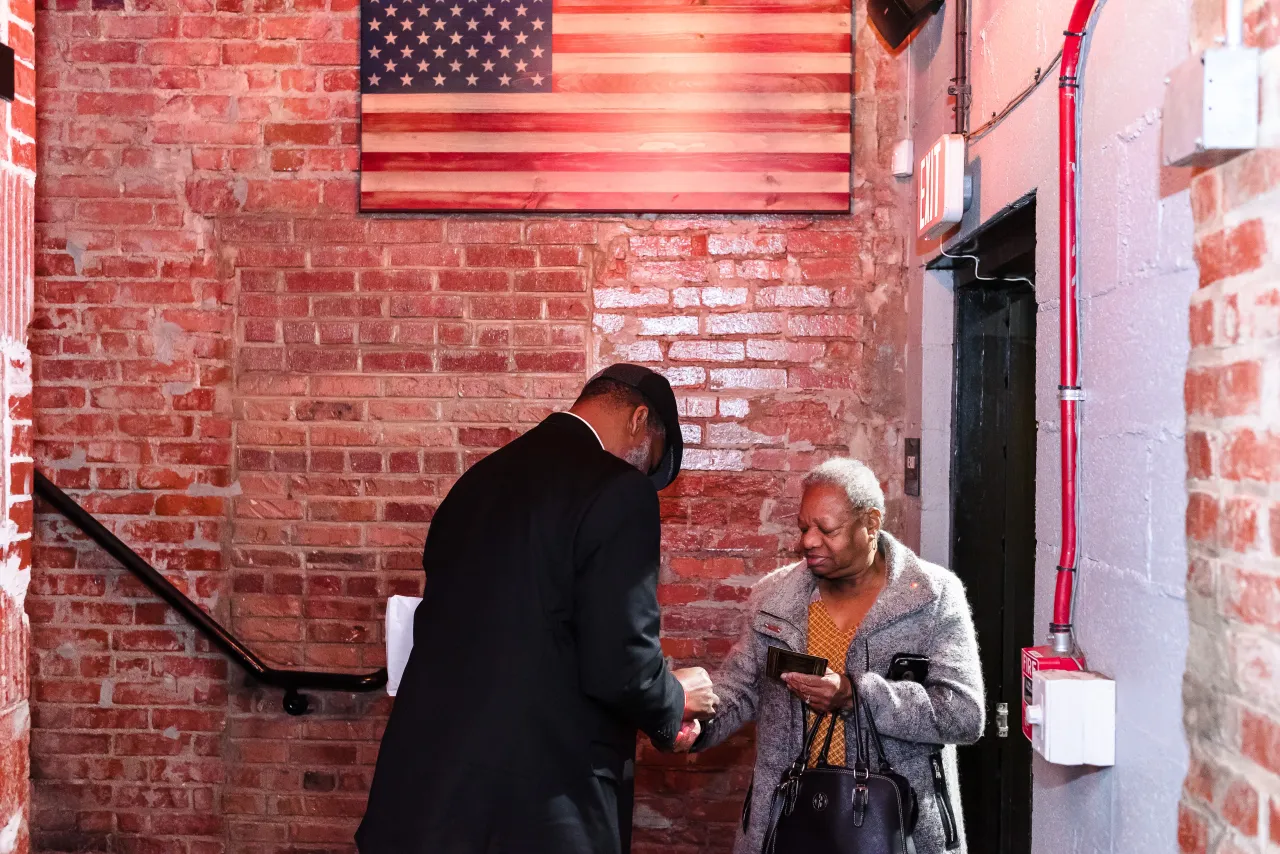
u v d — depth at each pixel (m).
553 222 3.54
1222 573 1.33
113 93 3.58
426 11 3.51
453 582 1.99
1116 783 1.67
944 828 2.13
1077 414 1.83
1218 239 1.35
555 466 2.02
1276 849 1.20
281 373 3.58
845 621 2.26
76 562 3.61
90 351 3.59
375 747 3.57
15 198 1.97
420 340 3.56
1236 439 1.30
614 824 1.93
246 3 3.58
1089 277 1.81
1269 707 1.22
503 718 1.86
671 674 2.00
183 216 3.58
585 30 3.49
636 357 3.54
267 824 3.59
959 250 2.85
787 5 3.47
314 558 3.58
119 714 3.61
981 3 2.55
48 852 3.60
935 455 3.21
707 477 3.53
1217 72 1.26
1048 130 2.02
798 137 3.48
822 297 3.52
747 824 2.22
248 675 3.58
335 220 3.57
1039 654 1.83
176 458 3.59
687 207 3.49
